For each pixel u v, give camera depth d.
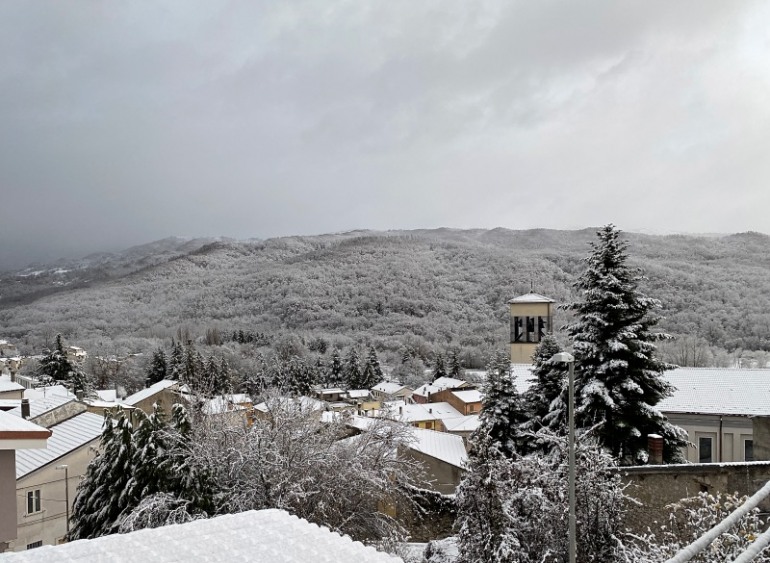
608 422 19.39
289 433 15.99
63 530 22.66
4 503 7.92
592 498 12.73
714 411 25.09
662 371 20.69
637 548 12.43
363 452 16.89
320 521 14.98
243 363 86.69
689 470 15.14
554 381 25.75
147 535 5.98
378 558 5.89
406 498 18.31
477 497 13.47
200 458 15.20
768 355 71.56
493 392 26.94
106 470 16.16
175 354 77.44
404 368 99.06
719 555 10.45
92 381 77.88
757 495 4.70
